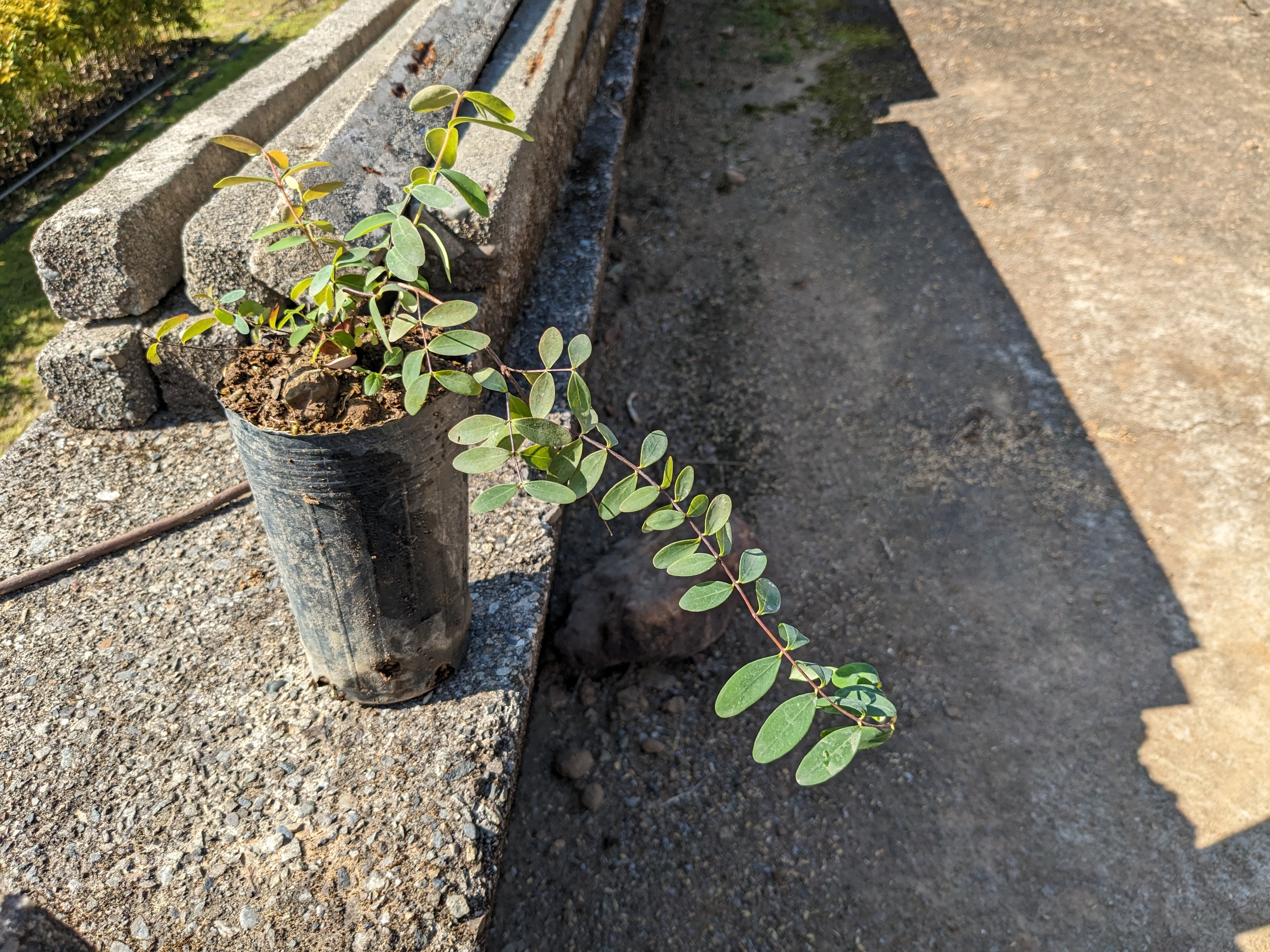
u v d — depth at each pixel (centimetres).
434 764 177
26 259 470
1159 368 438
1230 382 428
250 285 246
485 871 165
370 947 155
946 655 332
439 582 171
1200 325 461
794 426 424
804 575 360
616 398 435
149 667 198
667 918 261
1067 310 477
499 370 163
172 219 265
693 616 313
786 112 663
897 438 417
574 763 291
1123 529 371
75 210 245
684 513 135
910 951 256
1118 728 307
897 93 682
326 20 425
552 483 132
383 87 286
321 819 169
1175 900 265
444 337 137
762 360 458
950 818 285
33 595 215
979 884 270
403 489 150
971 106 657
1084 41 740
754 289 503
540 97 324
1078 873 272
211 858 164
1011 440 411
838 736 107
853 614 346
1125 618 340
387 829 168
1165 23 762
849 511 386
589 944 255
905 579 359
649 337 470
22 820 169
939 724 310
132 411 262
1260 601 342
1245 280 488
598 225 363
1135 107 648
